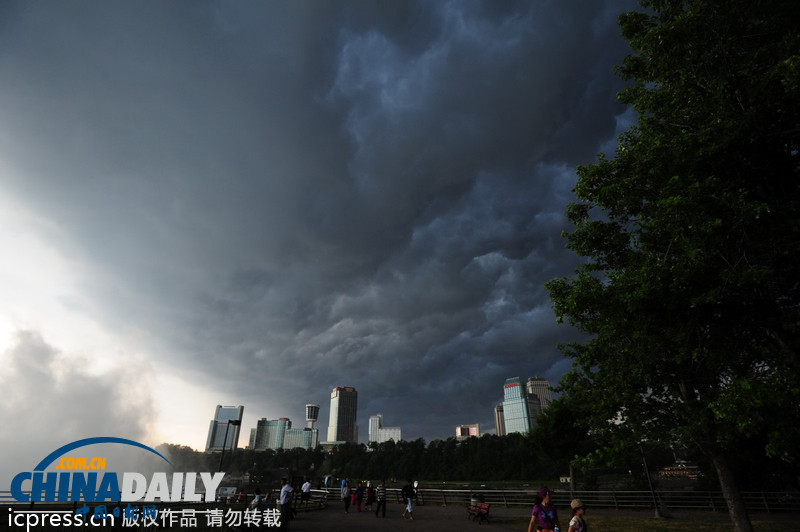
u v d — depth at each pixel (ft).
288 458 527.40
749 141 29.27
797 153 31.68
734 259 27.76
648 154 32.86
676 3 37.04
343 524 58.70
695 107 32.78
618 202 40.14
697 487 84.58
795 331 28.17
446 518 66.69
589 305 35.83
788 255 28.09
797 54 26.96
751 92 28.04
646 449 41.47
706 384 35.88
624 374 36.83
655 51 34.76
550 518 27.04
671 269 27.43
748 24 30.48
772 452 26.84
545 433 89.20
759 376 33.35
